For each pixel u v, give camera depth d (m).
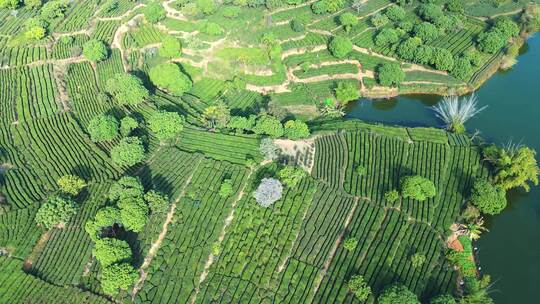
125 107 128.12
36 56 140.88
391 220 98.00
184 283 89.19
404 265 90.12
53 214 94.19
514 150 107.19
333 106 134.25
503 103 134.38
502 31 146.62
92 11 161.75
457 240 96.50
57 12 155.00
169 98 132.88
